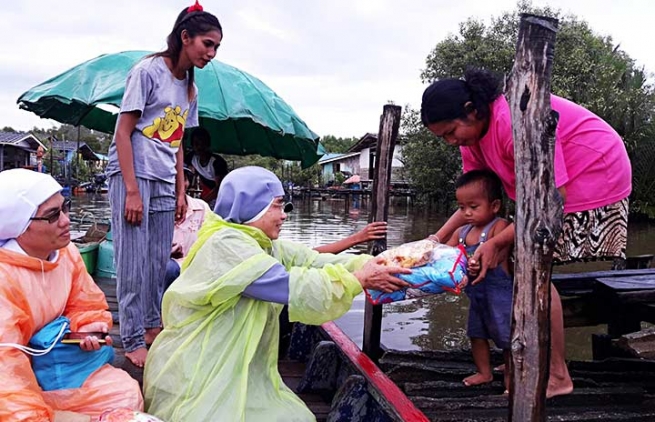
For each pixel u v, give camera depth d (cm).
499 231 274
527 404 190
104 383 222
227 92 561
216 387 204
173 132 318
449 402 277
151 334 340
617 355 419
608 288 349
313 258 252
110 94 459
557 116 179
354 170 4072
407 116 2116
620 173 268
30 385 197
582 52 1866
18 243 208
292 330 359
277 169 4072
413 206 2917
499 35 1905
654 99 2120
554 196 182
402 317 795
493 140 248
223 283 201
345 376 296
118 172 301
